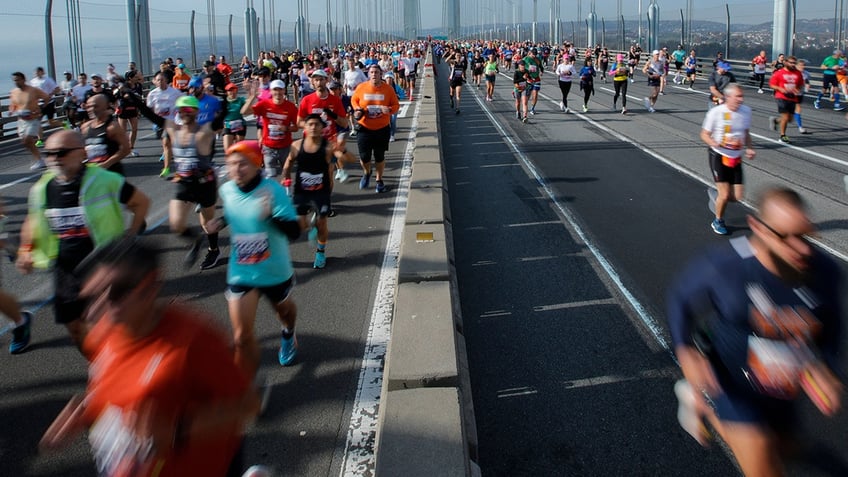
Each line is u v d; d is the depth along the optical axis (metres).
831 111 20.55
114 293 2.18
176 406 2.16
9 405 4.57
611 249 7.89
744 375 2.92
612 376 4.89
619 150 14.54
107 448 2.19
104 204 4.58
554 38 76.81
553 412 4.43
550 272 7.17
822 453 3.77
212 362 2.27
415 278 6.09
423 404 3.92
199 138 6.93
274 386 4.75
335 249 8.02
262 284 4.43
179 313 2.33
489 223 9.25
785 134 15.69
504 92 31.59
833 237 8.07
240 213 4.33
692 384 3.12
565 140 16.22
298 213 7.02
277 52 47.47
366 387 4.73
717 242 8.01
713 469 3.80
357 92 10.74
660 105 23.50
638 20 47.75
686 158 13.40
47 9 19.27
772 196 2.86
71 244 4.52
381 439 3.58
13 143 18.73
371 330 5.71
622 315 5.97
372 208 9.97
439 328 4.95
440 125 20.00
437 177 10.42
